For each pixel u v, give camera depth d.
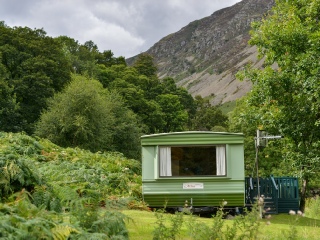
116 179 18.95
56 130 49.84
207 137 15.63
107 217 7.54
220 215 8.77
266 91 20.17
